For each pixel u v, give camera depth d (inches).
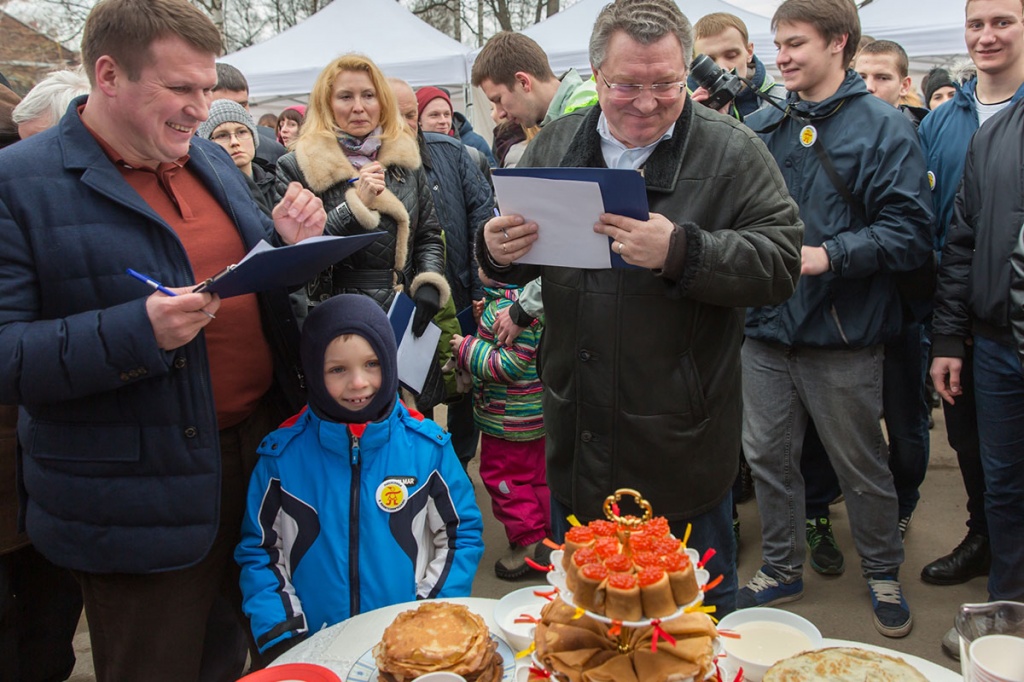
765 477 112.8
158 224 63.6
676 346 67.5
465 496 74.6
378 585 69.3
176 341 59.9
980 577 119.6
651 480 70.1
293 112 214.1
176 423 65.1
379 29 341.1
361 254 106.1
